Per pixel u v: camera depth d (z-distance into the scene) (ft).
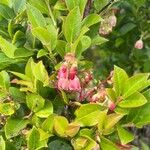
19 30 0.51
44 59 0.51
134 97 0.49
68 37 0.48
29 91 0.49
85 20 0.51
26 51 0.50
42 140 0.47
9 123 0.48
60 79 0.46
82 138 0.47
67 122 0.47
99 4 0.55
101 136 0.48
